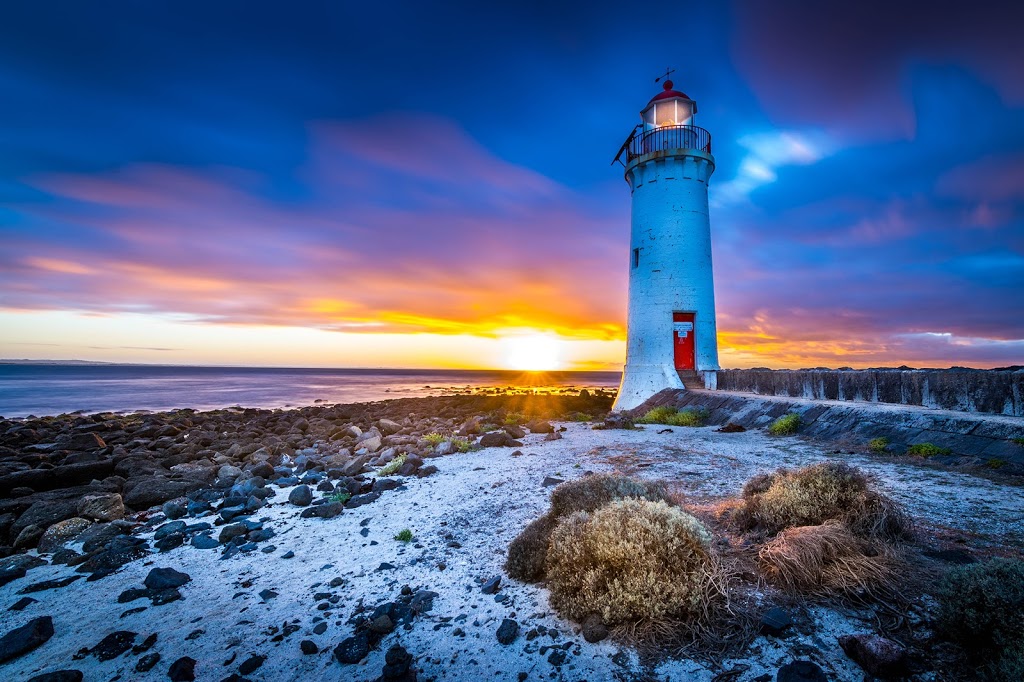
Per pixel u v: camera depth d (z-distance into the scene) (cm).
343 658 451
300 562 674
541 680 407
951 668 366
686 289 2512
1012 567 394
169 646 486
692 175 2555
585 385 9550
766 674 386
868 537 559
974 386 1203
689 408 2123
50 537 823
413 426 2530
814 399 1702
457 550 685
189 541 788
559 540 548
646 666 410
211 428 2833
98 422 3097
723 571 502
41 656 477
